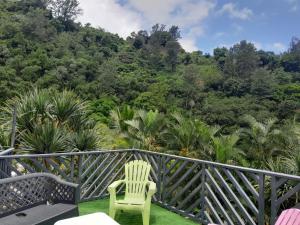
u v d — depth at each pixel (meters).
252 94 41.31
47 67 33.38
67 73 33.72
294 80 49.50
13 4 55.91
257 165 9.62
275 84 42.88
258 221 3.56
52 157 5.01
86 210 4.81
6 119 6.79
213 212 4.19
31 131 6.53
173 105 34.97
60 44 44.31
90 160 5.36
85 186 5.32
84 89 32.28
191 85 42.09
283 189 4.05
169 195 4.99
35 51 37.16
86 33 56.53
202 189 4.35
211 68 57.81
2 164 4.29
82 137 6.53
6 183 3.18
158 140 8.84
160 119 8.88
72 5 60.59
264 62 64.06
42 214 3.07
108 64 41.69
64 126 7.08
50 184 3.69
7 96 22.88
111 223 2.67
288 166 6.87
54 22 55.94
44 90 7.44
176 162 4.89
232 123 30.20
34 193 3.51
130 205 4.09
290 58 61.31
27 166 4.69
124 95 34.78
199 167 4.60
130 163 4.81
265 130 10.48
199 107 36.25
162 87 39.16
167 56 58.97
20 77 30.11
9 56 33.06
